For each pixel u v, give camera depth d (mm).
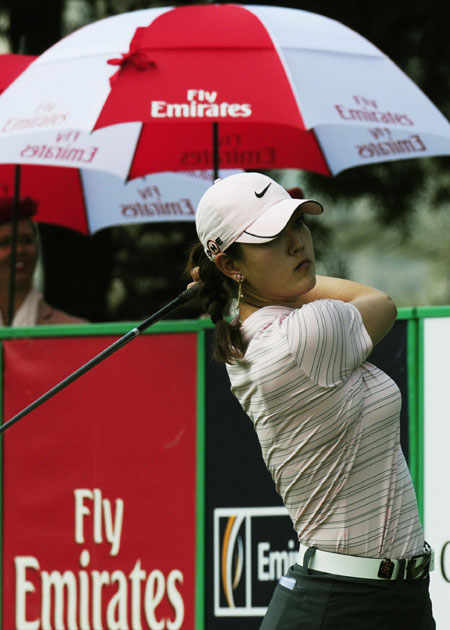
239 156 21625
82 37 19094
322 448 11398
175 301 12828
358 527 11375
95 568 17547
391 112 17656
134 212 24234
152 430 17234
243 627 16469
